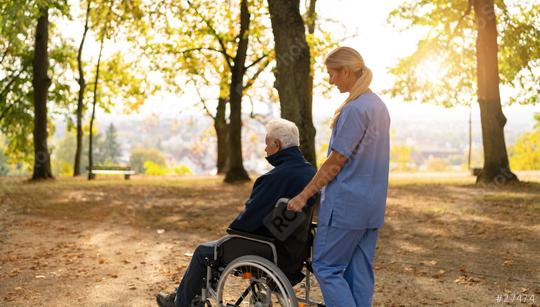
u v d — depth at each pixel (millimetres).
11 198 13062
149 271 5789
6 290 5027
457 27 18656
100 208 11328
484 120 16453
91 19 22359
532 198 12008
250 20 19297
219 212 10641
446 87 20094
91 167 23016
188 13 19188
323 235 3076
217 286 3391
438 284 5137
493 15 16062
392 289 4984
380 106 3074
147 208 11312
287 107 10617
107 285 5203
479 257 6297
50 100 24297
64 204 11992
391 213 10086
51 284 5242
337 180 3035
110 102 27219
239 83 18812
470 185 16141
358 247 3150
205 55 21016
